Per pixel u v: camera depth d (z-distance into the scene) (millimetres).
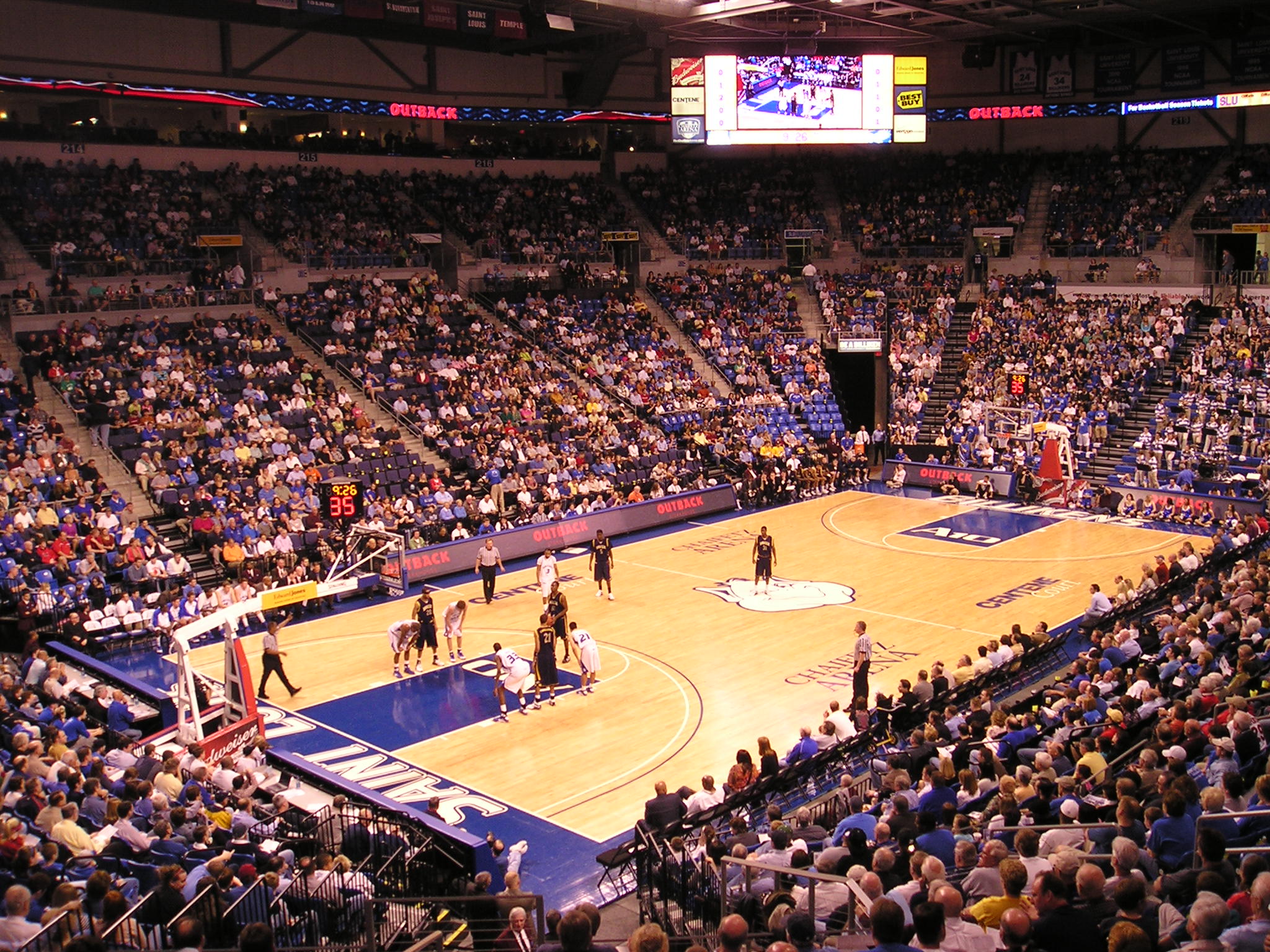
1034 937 6988
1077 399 42562
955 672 20766
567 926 6531
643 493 37875
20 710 18203
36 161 37531
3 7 36188
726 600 28422
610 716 21125
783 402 44500
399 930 12180
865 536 34875
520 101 49375
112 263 37219
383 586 29797
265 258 40844
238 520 29594
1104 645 20062
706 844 12594
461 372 39844
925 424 45250
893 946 6555
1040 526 35625
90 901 10281
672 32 44438
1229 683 15344
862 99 44375
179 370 34531
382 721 21172
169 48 39875
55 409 32156
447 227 46594
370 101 44969
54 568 26734
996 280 49312
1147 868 9031
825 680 22656
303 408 35250
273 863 12914
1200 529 34562
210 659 25062
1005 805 11383
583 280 47500
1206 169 49250
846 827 12211
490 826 16875
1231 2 42125
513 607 28328
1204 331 44312
